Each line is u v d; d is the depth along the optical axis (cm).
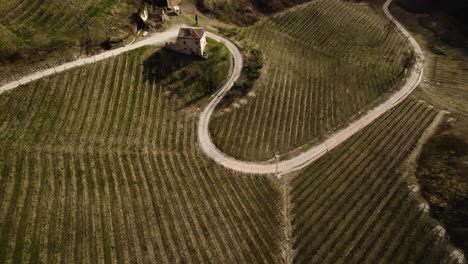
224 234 5441
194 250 5138
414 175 6706
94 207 5325
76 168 5769
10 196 5162
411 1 13412
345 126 7969
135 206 5491
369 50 10856
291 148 7225
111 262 4775
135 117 6950
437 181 6456
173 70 7850
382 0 13612
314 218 5944
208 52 8281
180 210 5612
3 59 7038
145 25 8675
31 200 5181
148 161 6250
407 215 5988
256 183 6419
